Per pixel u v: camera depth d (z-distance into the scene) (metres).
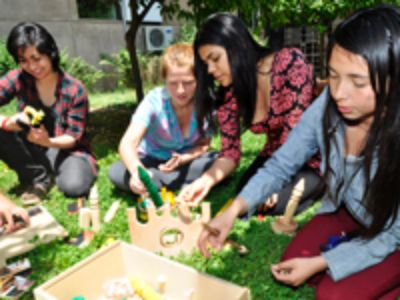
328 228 1.95
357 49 1.21
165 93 2.78
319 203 2.70
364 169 1.46
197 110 2.43
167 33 11.45
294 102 2.30
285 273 1.73
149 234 2.15
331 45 1.32
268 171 1.84
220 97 2.50
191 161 2.95
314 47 9.58
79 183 2.97
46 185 3.16
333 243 1.75
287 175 1.84
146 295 1.75
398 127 1.28
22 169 3.12
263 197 1.80
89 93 10.00
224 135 2.56
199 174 2.91
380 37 1.20
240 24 2.10
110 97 9.24
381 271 1.60
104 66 10.54
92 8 10.21
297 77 2.29
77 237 2.40
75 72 9.31
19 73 3.09
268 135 2.71
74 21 9.73
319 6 6.54
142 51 11.15
